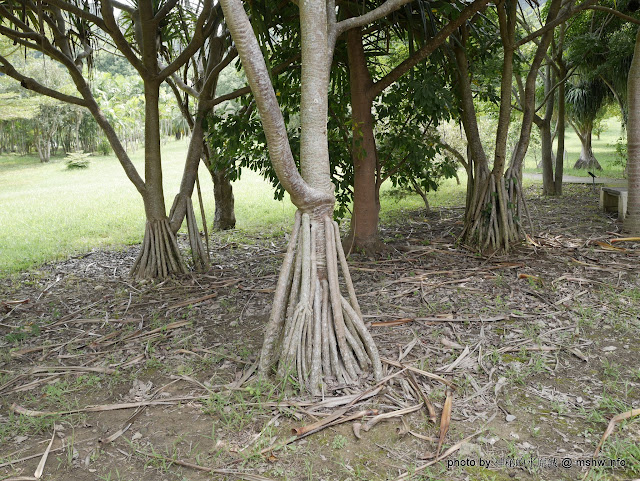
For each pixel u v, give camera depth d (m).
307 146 3.31
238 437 2.74
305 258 3.25
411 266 5.87
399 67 5.86
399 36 6.39
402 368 3.39
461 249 6.50
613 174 15.34
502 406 2.93
